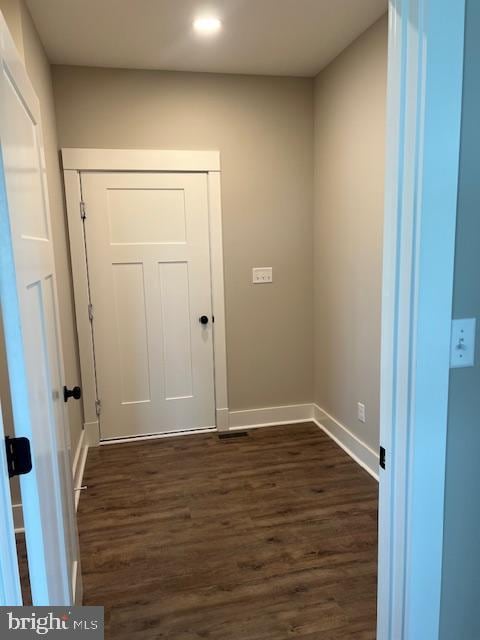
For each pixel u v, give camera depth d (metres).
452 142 0.89
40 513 0.97
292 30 2.53
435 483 1.00
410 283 0.93
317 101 3.24
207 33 2.53
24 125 1.17
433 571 1.04
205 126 3.15
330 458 2.96
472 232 0.95
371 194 2.60
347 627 1.61
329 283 3.23
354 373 2.93
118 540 2.14
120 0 2.15
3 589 0.81
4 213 0.86
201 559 1.99
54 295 1.51
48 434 1.20
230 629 1.61
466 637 1.10
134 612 1.70
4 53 0.95
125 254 3.17
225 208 3.26
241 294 3.39
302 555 2.00
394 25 0.91
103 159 3.02
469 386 1.01
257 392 3.53
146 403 3.35
